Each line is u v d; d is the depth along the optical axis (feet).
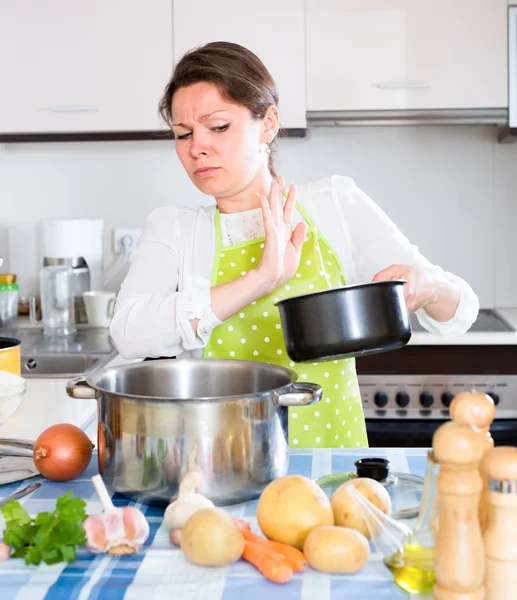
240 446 3.44
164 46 8.61
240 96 4.81
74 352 7.79
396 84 8.48
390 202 9.66
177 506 3.22
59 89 8.70
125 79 8.66
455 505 2.63
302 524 3.03
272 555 2.93
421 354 8.16
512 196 9.60
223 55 4.86
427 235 9.68
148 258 5.45
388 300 3.98
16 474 3.98
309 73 8.55
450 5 8.44
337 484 3.56
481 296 9.70
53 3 8.63
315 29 8.50
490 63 8.48
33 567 3.01
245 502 3.57
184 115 4.86
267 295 5.29
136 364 4.13
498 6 8.41
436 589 2.68
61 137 8.77
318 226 5.44
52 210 9.87
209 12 8.55
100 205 9.84
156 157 9.76
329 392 5.28
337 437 5.31
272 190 4.69
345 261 5.45
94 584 2.87
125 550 3.07
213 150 4.91
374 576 2.93
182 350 5.14
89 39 8.64
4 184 9.84
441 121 8.61
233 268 5.34
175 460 3.40
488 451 2.70
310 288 5.33
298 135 8.63
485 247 9.66
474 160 9.58
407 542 2.90
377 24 8.47
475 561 2.61
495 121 8.56
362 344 3.92
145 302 5.12
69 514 3.06
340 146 9.64
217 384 4.19
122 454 3.50
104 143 9.77
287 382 3.84
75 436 3.87
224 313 4.81
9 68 8.70
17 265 9.93
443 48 8.48
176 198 9.80
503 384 8.13
